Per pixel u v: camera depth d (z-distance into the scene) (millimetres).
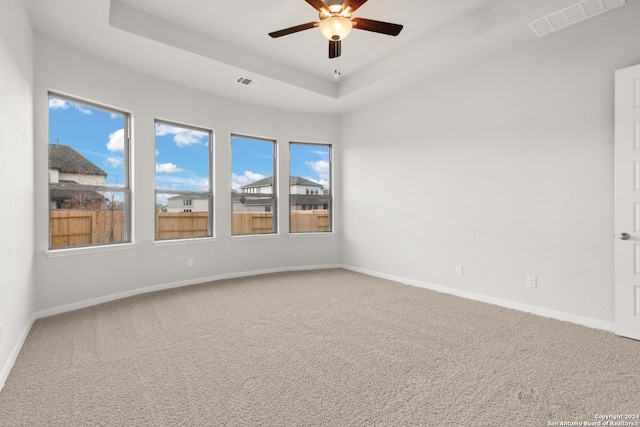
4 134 2021
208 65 3701
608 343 2523
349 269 5500
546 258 3162
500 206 3510
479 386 1929
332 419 1623
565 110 3023
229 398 1802
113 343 2518
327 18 2672
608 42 2770
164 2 2959
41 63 3029
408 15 3182
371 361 2242
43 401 1763
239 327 2873
